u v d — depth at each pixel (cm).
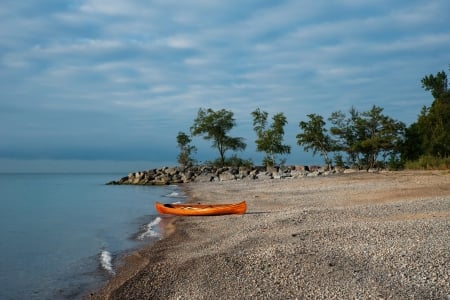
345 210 2198
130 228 2522
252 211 2673
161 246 1797
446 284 990
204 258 1400
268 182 5566
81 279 1396
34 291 1278
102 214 3338
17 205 4278
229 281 1145
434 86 7081
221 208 2652
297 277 1113
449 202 2238
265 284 1090
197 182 7831
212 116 9612
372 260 1202
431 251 1241
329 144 7488
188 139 9950
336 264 1189
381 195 2842
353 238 1480
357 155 7381
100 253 1797
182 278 1227
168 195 5019
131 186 8050
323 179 4866
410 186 3194
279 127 8400
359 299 936
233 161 9688
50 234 2367
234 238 1752
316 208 2377
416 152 6700
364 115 7194
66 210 3712
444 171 4359
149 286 1186
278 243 1512
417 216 1892
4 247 1978
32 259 1709
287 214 2206
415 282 1012
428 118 6438
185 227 2288
